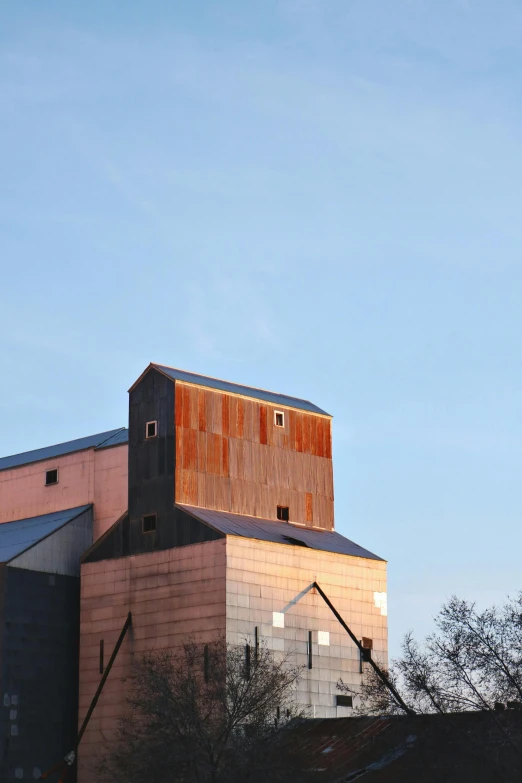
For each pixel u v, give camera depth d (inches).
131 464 4252.0
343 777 3489.2
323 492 4569.4
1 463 4987.7
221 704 3624.5
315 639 4131.4
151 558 4097.0
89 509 4451.3
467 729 3312.0
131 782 3553.2
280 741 3651.6
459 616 3472.0
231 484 4274.1
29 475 4734.3
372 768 3486.7
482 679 3390.7
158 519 4128.9
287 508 4424.2
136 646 4050.2
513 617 3437.5
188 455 4183.1
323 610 4188.0
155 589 4060.0
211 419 4281.5
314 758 3651.6
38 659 4148.6
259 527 4202.8
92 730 4069.9
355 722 3823.8
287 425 4520.2
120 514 4387.3
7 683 4057.6
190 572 3996.1
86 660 4148.6
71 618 4279.0
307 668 4072.3
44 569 4256.9
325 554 4261.8
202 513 4106.8
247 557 3998.5
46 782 4057.6
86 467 4549.7
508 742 3213.6
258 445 4399.6
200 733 3526.1
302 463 4527.6
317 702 4067.4
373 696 3767.2
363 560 4384.8
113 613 4133.9
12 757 4008.4
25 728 4060.0
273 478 4411.9
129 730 3831.2
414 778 3351.4
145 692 3698.3
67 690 4190.5
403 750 3521.2
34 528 4456.2
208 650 3831.2
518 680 3351.4
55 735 4119.1
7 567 4151.1
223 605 3892.7
